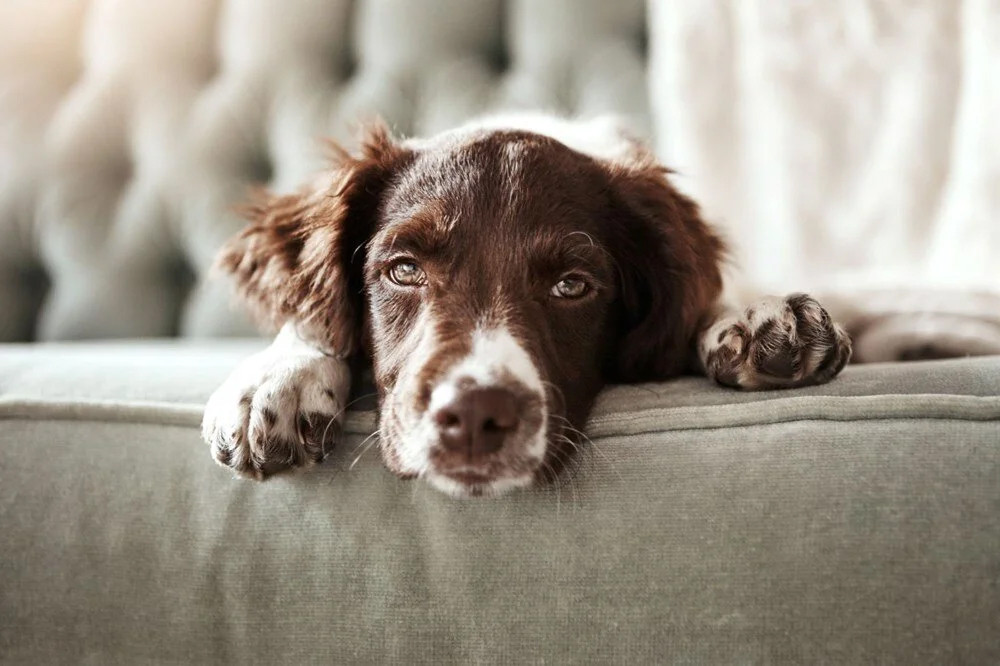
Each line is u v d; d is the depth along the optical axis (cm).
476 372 42
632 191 53
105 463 42
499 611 38
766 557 37
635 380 51
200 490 42
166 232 89
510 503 40
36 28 94
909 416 38
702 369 50
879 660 36
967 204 67
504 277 47
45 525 42
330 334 50
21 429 44
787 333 43
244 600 40
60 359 49
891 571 36
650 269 52
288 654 39
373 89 86
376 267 49
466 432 41
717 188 76
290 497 41
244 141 89
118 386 46
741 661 36
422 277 48
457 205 48
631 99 82
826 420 39
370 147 54
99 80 92
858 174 72
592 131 63
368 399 47
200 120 89
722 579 37
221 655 40
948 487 36
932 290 60
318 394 43
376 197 52
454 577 39
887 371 42
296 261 53
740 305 52
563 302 49
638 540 38
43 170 90
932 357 58
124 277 87
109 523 41
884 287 62
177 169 88
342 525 40
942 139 69
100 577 41
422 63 86
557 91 83
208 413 43
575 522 39
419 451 41
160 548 41
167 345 73
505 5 86
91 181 90
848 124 72
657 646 37
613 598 38
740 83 76
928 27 69
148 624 40
